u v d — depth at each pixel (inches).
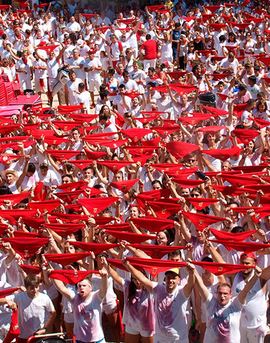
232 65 1616.6
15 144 997.2
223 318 627.5
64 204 840.9
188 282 641.0
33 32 2022.6
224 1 2299.5
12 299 677.3
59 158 1002.1
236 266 639.8
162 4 2273.6
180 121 1113.4
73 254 684.1
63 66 1578.5
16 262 721.0
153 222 739.4
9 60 1712.6
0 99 1419.8
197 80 1460.4
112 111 1210.6
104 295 661.9
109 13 2283.5
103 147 1037.8
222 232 722.8
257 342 676.7
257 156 1035.9
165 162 984.3
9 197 842.8
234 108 1198.9
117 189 931.3
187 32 1924.2
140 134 1075.3
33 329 672.4
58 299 749.3
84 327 662.5
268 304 765.3
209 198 807.1
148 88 1323.8
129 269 658.2
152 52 1761.8
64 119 1209.4
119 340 733.3
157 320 648.4
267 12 2203.5
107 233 727.7
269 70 1562.5
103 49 1834.4
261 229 757.3
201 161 972.6
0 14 2210.9
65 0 2262.6
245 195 821.2
